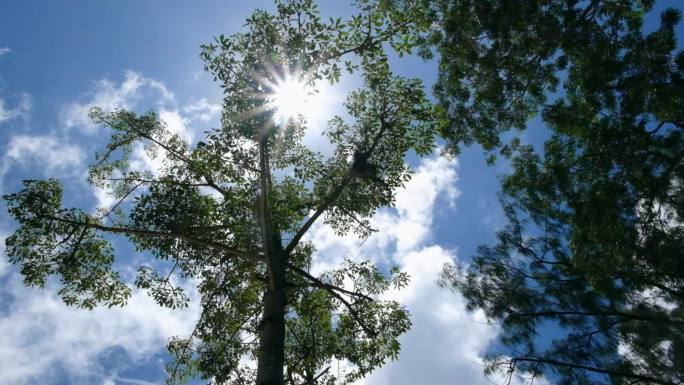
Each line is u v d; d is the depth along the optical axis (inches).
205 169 423.5
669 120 436.5
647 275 377.7
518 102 572.1
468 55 555.8
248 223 404.8
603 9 475.8
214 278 487.2
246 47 419.2
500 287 401.7
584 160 482.0
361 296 446.6
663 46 428.8
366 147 477.7
